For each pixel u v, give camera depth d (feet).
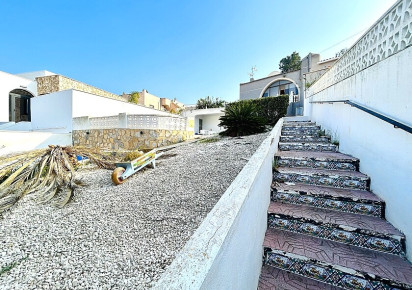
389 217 7.29
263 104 36.76
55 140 34.35
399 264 5.89
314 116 22.15
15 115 48.01
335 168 10.93
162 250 6.21
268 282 6.06
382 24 8.59
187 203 9.27
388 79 7.79
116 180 12.62
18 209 9.73
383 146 7.93
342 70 13.64
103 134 33.09
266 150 8.42
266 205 8.09
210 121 74.33
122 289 4.86
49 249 6.57
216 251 2.66
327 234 7.29
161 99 99.35
